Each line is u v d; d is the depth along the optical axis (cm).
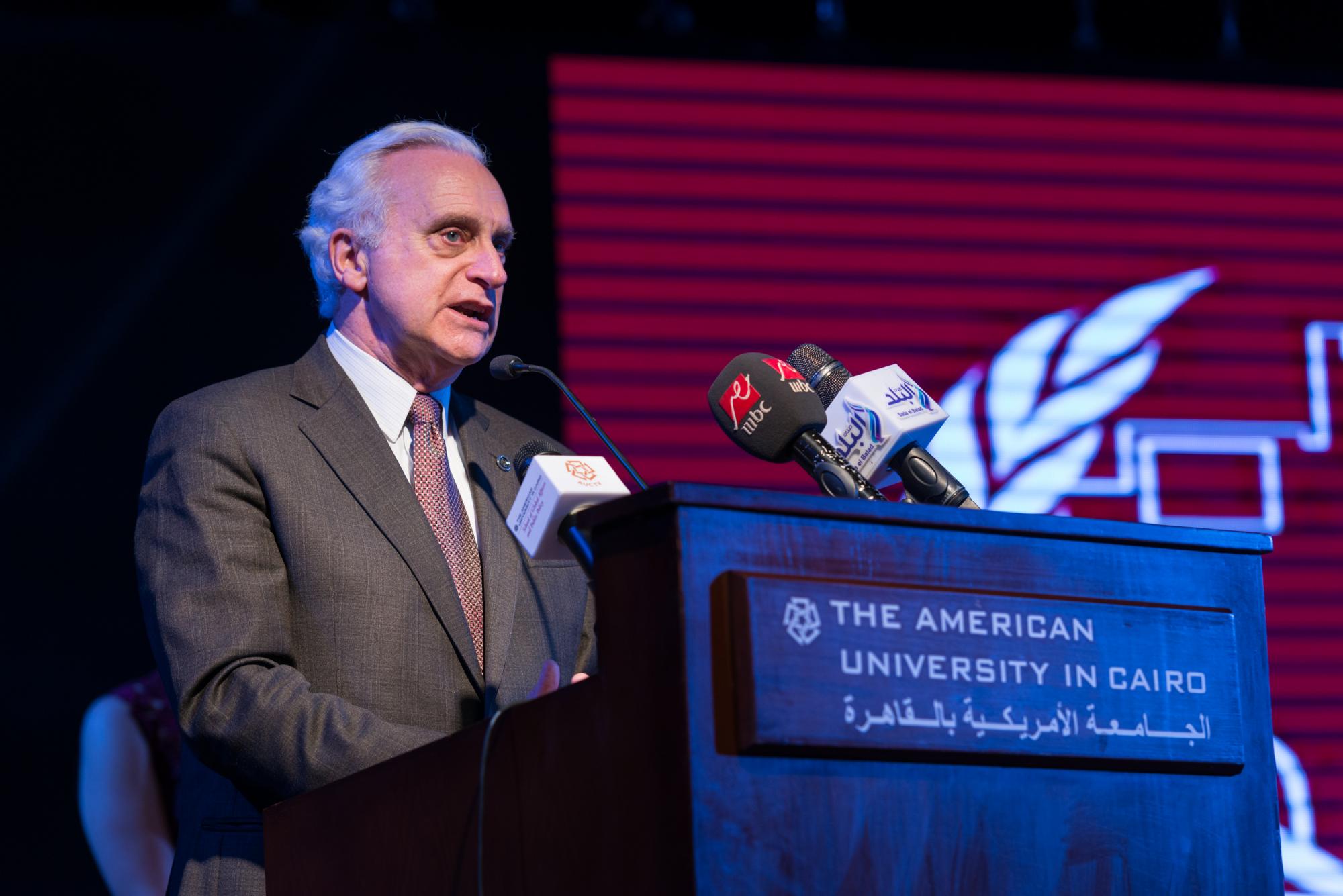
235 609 520
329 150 1348
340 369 608
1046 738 355
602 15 1430
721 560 331
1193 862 375
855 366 1406
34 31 1319
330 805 423
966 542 364
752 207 1423
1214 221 1497
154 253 1305
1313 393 1468
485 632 576
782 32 1466
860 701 333
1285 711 1402
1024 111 1488
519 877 356
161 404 1284
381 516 562
